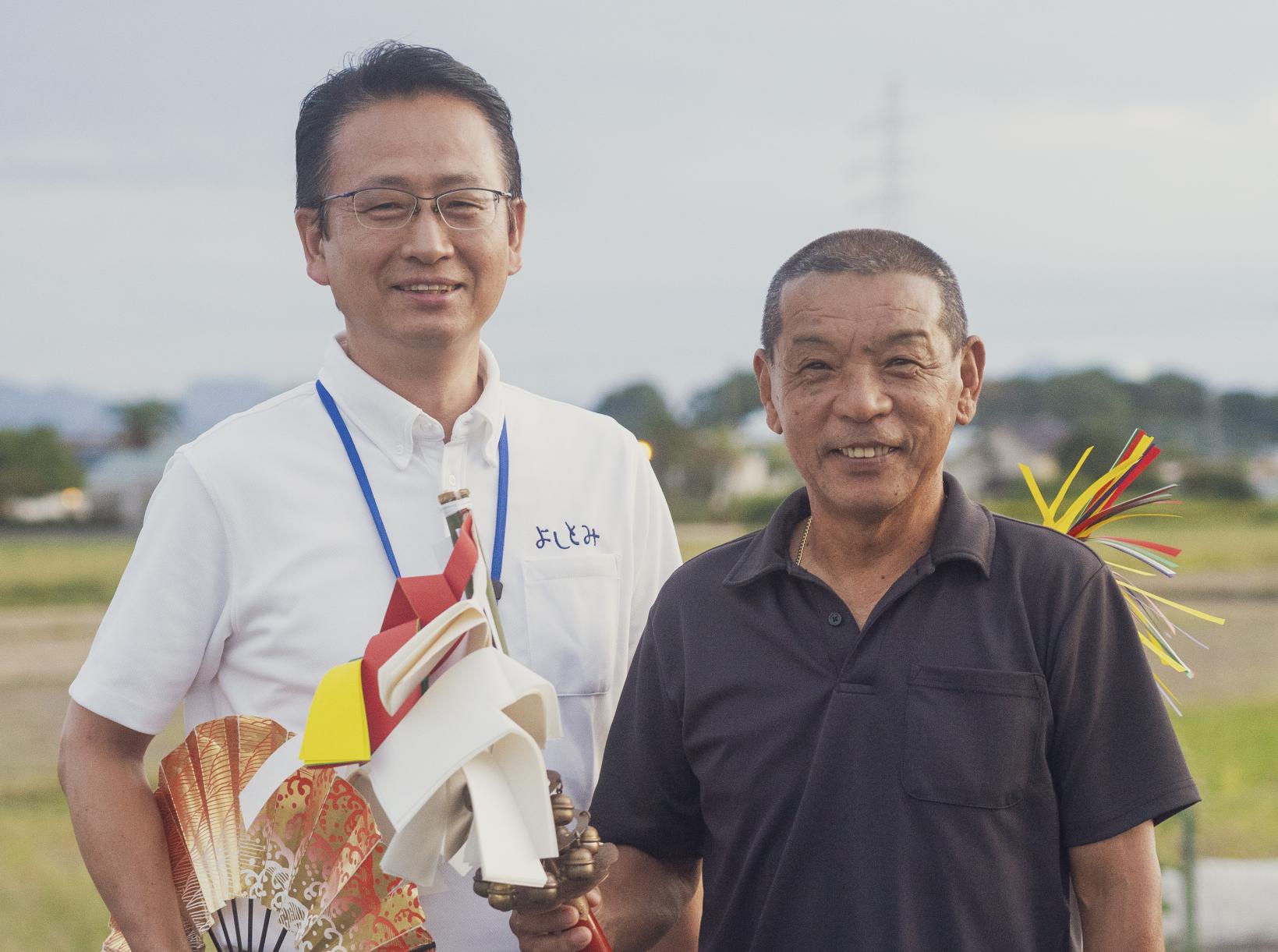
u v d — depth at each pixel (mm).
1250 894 5773
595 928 2230
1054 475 59281
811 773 2213
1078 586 2227
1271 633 20531
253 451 2520
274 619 2469
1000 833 2154
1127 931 2145
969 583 2264
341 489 2537
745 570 2375
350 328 2596
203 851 2338
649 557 2812
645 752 2467
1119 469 2531
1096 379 78562
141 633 2432
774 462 67188
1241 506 51250
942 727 2172
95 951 6613
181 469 2488
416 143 2441
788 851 2207
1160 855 7012
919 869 2145
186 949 2357
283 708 2473
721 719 2324
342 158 2467
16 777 11508
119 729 2441
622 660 2732
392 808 2021
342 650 2457
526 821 2064
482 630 2117
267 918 2332
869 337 2223
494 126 2543
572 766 2609
